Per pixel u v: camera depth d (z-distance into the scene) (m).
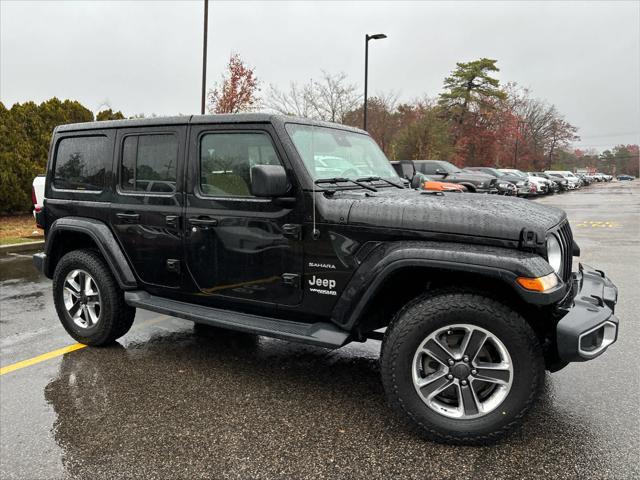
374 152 4.32
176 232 3.84
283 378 3.82
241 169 3.53
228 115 3.59
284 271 3.38
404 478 2.56
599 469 2.59
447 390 2.95
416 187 4.96
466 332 2.78
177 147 3.83
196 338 4.76
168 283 3.99
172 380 3.80
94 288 4.46
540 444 2.83
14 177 13.86
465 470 2.62
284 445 2.89
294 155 3.30
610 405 3.26
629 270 7.45
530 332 2.69
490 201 3.22
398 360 2.86
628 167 131.50
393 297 3.24
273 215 3.38
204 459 2.77
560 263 2.96
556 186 35.50
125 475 2.64
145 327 5.12
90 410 3.35
